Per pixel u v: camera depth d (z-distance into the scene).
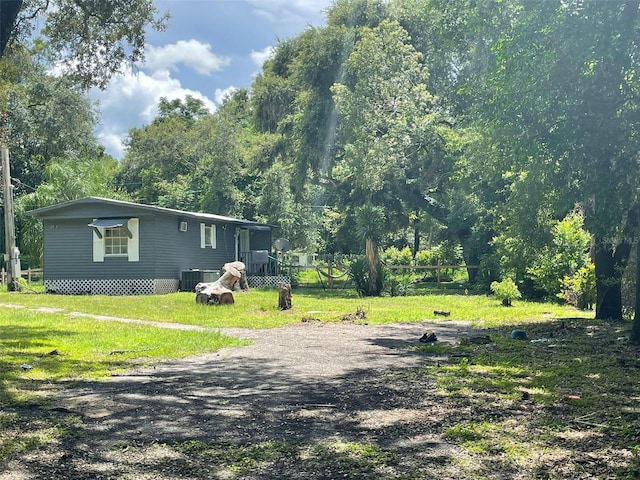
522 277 22.92
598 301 14.95
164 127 55.81
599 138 9.26
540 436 5.25
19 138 38.34
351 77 32.34
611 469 4.47
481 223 29.92
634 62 9.25
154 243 25.30
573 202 11.09
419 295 25.98
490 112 11.12
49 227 26.30
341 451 4.93
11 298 21.92
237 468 4.61
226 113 49.97
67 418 5.95
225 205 46.19
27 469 4.58
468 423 5.69
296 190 38.84
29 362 9.06
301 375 8.23
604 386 7.32
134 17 13.70
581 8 9.02
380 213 31.73
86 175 40.50
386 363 9.18
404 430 5.50
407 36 31.11
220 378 8.04
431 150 31.73
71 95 39.38
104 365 8.98
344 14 35.31
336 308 18.56
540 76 9.95
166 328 13.58
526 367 8.68
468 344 11.19
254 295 22.59
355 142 29.77
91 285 25.80
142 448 5.07
